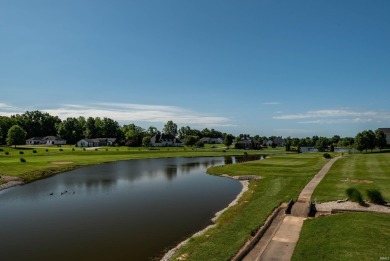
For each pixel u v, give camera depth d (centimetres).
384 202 2991
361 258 1717
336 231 2159
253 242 2133
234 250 2033
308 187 3978
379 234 2050
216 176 6012
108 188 4641
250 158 10769
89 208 3403
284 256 1858
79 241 2380
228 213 3100
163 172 6644
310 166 6494
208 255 1978
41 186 4812
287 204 2967
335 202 3106
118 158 9938
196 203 3638
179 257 2003
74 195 4109
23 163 6906
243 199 3750
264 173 5775
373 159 7431
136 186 4819
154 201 3744
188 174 6322
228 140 18200
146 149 15025
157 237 2461
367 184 3997
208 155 12106
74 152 11394
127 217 3041
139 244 2311
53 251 2191
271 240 2130
